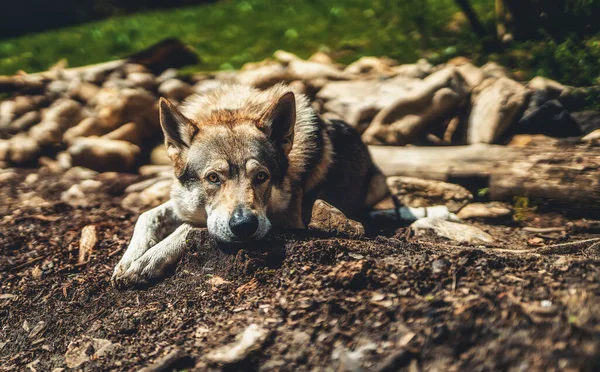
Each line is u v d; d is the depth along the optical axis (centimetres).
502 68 232
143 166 226
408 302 137
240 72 263
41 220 193
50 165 229
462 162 191
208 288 151
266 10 374
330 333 135
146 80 254
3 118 242
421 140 212
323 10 350
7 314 160
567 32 241
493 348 128
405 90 221
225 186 155
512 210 183
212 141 157
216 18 372
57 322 155
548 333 128
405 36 286
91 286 161
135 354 142
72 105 239
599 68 221
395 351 130
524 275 140
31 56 345
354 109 216
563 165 180
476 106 209
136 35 363
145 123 235
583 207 177
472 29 266
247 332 138
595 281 135
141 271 157
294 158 165
